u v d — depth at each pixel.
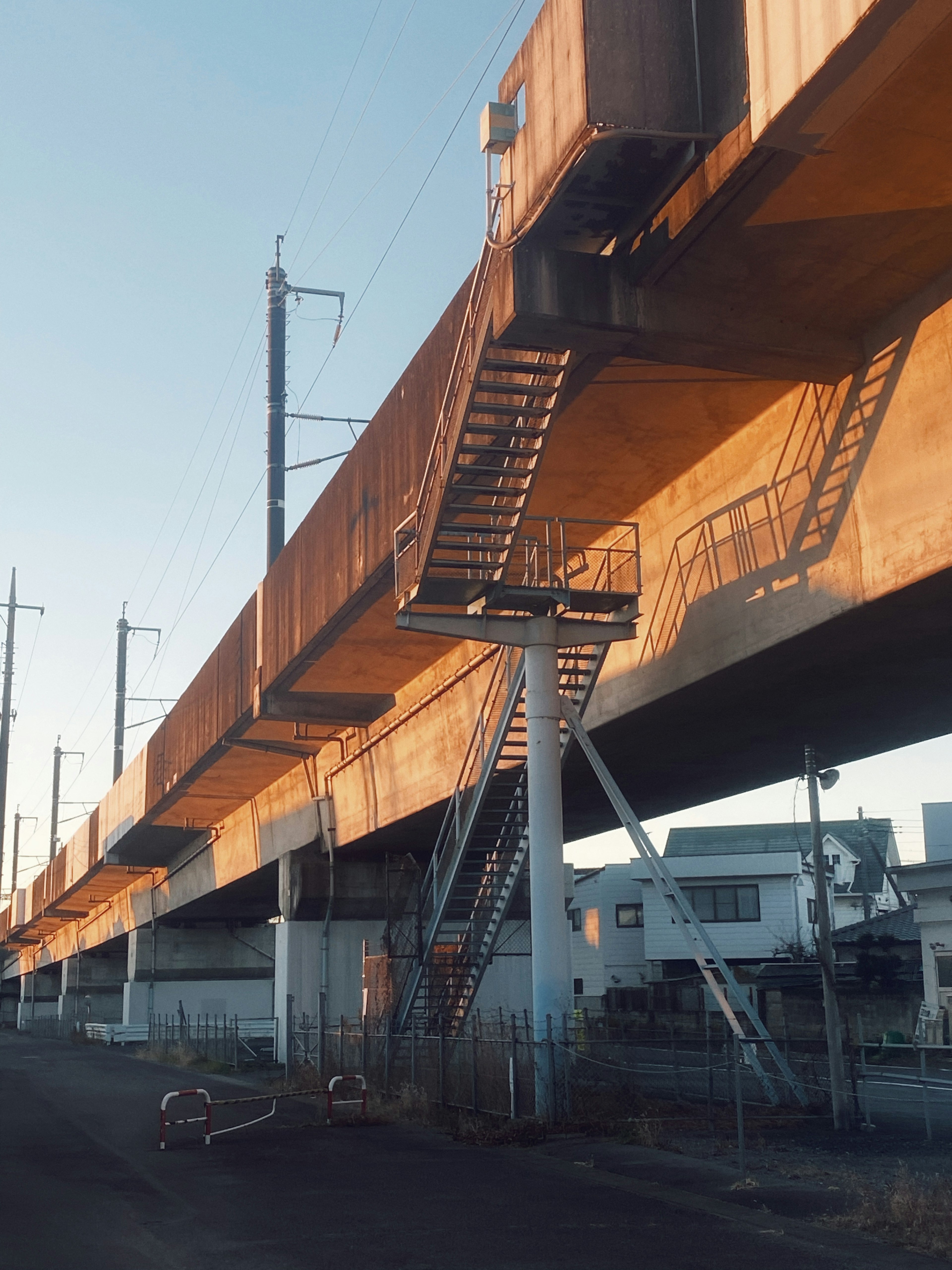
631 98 12.45
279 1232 11.27
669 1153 15.64
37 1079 35.78
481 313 15.41
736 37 12.27
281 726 33.91
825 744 24.62
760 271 14.15
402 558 20.20
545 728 19.36
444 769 27.89
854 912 61.94
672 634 19.77
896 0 9.91
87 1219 12.21
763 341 15.01
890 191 12.63
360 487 23.14
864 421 15.50
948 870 34.31
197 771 39.97
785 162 12.08
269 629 30.55
